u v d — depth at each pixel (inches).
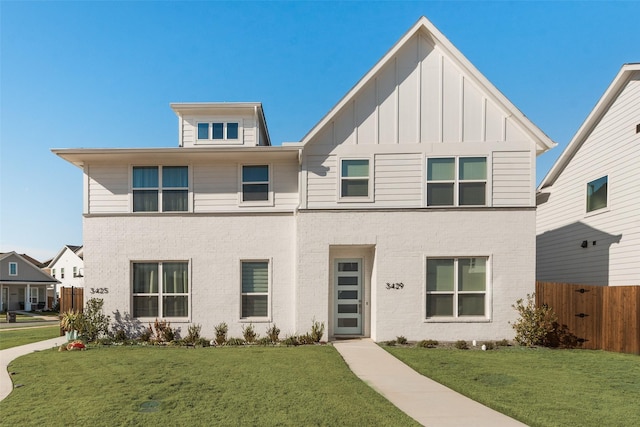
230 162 497.4
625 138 492.4
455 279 447.8
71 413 212.7
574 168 600.1
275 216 488.4
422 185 455.2
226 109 644.1
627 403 234.5
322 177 462.0
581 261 579.2
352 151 460.4
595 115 541.6
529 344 424.2
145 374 292.2
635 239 473.1
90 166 493.4
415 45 464.1
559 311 430.6
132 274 484.4
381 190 457.4
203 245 484.7
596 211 544.7
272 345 431.2
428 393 255.1
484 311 446.3
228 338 471.5
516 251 444.8
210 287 480.4
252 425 195.8
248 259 483.2
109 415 209.3
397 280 446.6
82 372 300.2
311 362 331.9
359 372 308.8
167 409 218.2
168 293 482.3
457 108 459.5
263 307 482.9
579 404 232.4
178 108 637.9
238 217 488.4
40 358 356.5
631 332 395.2
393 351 388.2
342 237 453.7
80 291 564.1
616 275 504.1
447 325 440.8
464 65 449.7
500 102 450.0
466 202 454.3
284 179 494.6
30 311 1632.6
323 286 450.3
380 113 462.3
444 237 448.5
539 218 705.6
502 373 305.3
